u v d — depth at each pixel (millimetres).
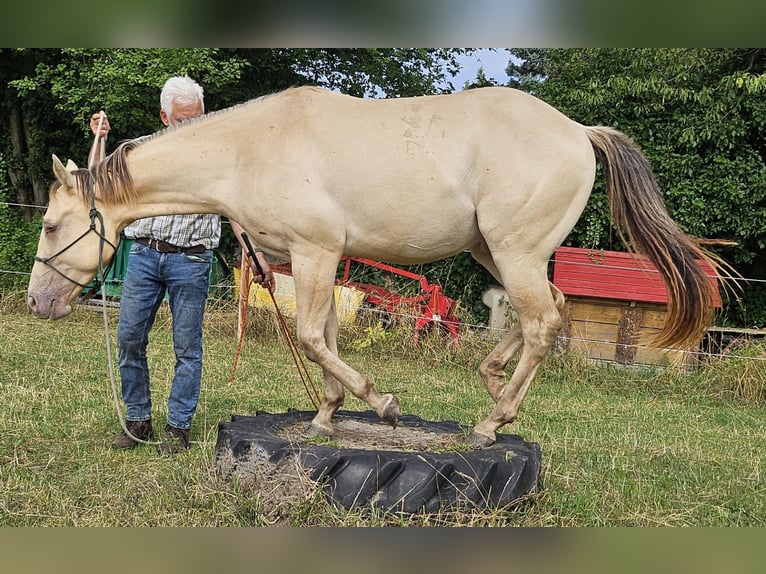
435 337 8586
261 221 3615
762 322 10250
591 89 10227
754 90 9203
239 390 6207
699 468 4648
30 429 4578
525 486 3504
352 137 3498
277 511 3309
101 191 3805
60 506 3412
